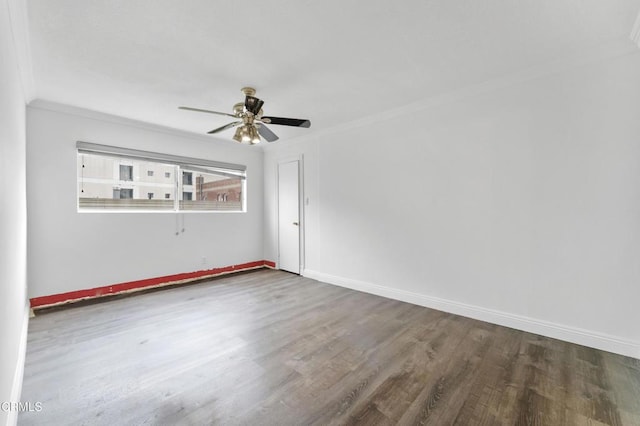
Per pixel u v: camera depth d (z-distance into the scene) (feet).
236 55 7.26
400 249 11.27
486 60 7.64
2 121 4.36
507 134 8.68
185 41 6.64
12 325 5.26
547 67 7.85
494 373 6.34
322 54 7.27
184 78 8.43
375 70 8.11
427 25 6.18
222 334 8.25
